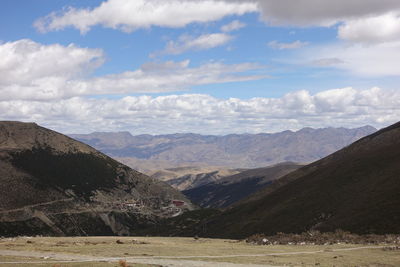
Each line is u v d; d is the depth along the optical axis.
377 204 95.44
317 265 41.97
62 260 45.25
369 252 52.16
